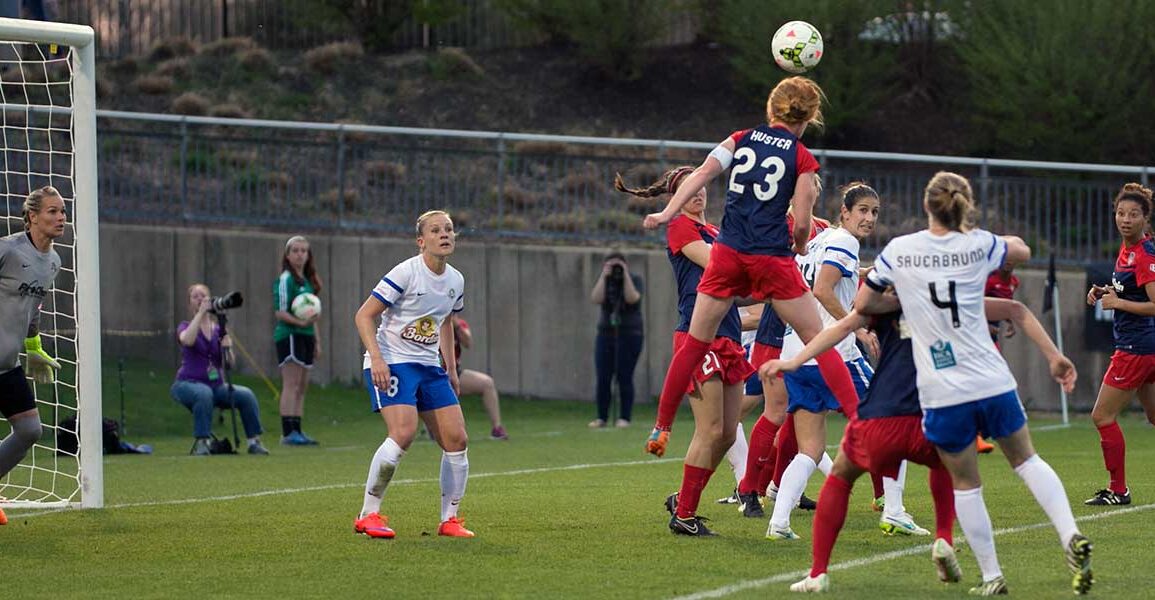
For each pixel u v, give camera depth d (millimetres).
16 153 43750
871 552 14477
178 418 34406
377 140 51688
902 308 11641
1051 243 40969
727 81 59094
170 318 40312
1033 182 41906
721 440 15562
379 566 13711
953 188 11484
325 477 23234
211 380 28938
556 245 41500
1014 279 27656
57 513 18031
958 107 56312
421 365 15695
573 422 36688
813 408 15734
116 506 18812
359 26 61438
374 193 42375
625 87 58781
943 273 11438
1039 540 15125
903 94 57531
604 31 57375
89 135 18688
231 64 58719
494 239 41500
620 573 13203
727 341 15555
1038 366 40500
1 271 16656
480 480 22625
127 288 40250
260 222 41188
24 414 17078
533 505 18844
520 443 30734
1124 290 18719
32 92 45344
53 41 18297
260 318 40250
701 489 15734
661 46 61656
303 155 43719
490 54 61781
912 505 18656
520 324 41000
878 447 11836
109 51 60531
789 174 14406
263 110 55375
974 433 11570
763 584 12531
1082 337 40500
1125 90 49312
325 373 40406
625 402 35719
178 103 53156
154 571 13555
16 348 16844
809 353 12008
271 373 40156
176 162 43438
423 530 16281
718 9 57906
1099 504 18672
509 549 14766
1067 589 12172
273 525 16781
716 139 55469
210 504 19016
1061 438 31953
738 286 14727
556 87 58719
